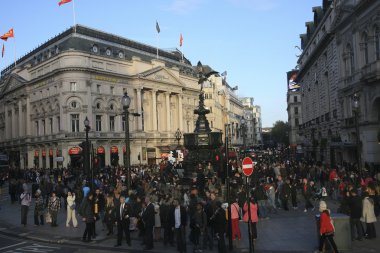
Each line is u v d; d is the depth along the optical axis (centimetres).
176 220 1447
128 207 1593
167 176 3253
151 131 7962
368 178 2106
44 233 1912
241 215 1962
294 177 2709
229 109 12781
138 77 7525
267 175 3150
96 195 1877
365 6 3581
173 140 8481
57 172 4769
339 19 4244
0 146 9006
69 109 6581
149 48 8688
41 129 7431
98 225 2084
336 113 4659
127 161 1992
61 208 2758
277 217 2086
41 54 7575
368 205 1482
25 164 7894
